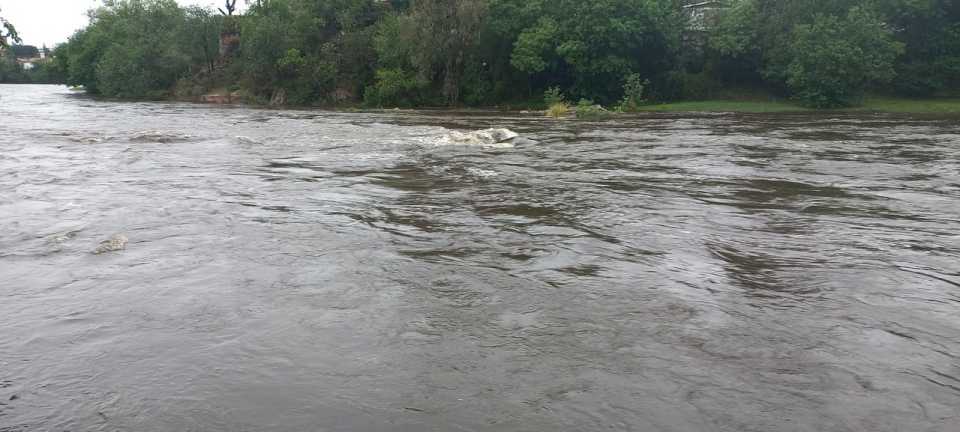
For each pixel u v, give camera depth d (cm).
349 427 336
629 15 4897
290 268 614
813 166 1387
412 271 607
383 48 5519
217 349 430
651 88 5150
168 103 5609
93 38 7525
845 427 333
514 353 425
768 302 522
